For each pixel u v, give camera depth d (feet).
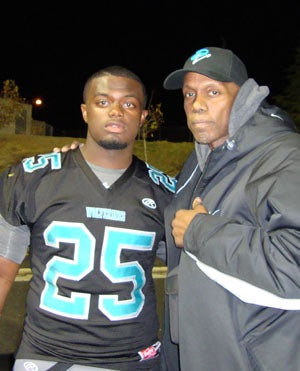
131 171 8.05
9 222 7.73
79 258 7.43
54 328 7.37
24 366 7.40
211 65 7.25
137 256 7.70
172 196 8.26
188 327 6.75
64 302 7.38
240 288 6.09
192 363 6.70
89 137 7.92
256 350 6.31
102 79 7.78
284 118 7.13
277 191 5.98
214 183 6.98
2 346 15.90
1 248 7.82
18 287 22.85
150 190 8.06
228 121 7.35
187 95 7.61
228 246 6.01
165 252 8.66
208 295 6.54
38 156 8.16
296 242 5.68
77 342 7.32
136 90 7.86
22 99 60.90
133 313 7.58
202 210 6.71
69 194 7.64
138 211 7.79
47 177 7.76
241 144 6.84
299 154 6.26
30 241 8.00
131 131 7.80
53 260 7.53
